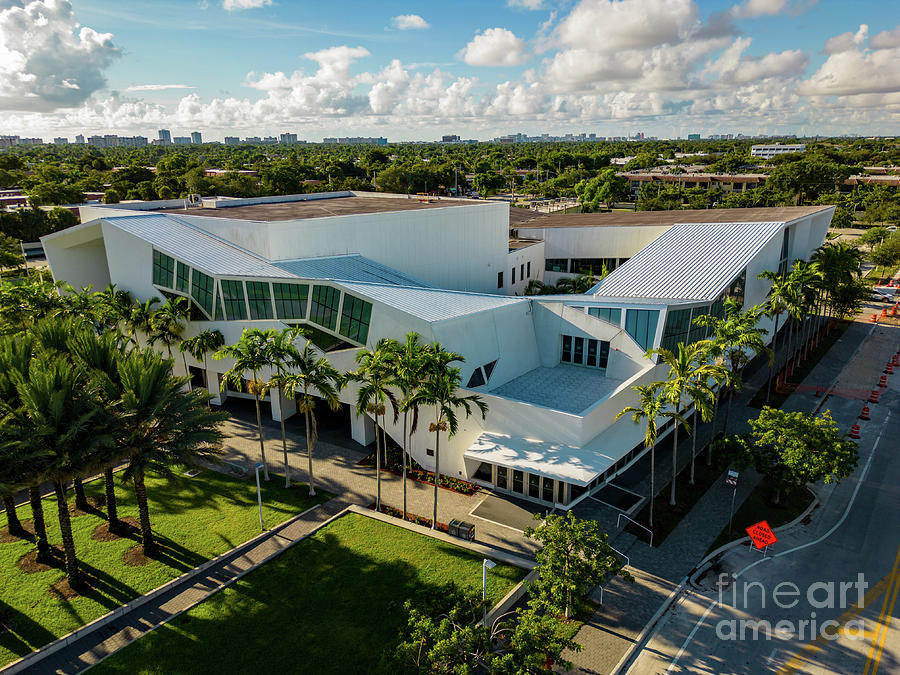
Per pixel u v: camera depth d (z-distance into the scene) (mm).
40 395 25797
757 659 25016
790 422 34344
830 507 36594
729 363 49469
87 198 148500
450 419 32688
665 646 25844
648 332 42875
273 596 28812
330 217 53344
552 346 48062
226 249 53750
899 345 67688
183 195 150250
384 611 27656
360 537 33688
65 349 32594
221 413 31547
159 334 51406
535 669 19891
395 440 43750
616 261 75500
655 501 37344
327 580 29953
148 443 28984
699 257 54594
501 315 44812
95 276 69312
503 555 31844
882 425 47719
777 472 34312
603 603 28500
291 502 37625
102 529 34625
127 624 27125
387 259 58281
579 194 186125
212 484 40062
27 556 32000
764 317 62281
